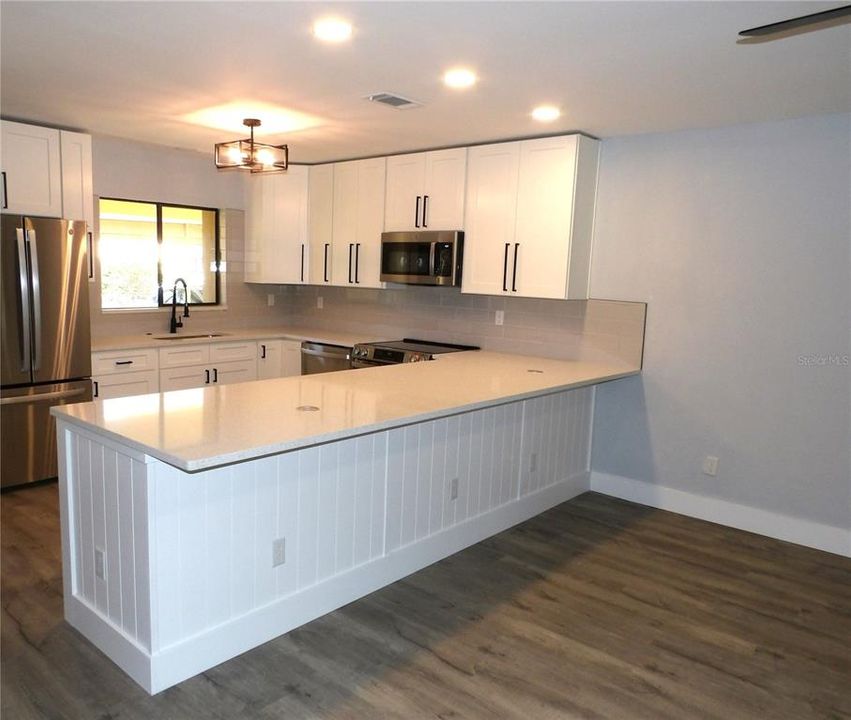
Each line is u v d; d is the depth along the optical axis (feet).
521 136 13.87
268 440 7.13
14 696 7.30
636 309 13.76
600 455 14.76
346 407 8.95
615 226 13.89
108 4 7.49
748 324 12.48
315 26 8.03
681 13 7.33
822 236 11.56
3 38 8.68
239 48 8.88
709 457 13.17
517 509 12.80
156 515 7.22
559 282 13.65
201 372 17.25
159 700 7.32
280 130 13.88
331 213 17.87
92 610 8.25
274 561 8.52
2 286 13.07
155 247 18.04
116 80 10.51
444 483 11.07
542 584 10.40
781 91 10.09
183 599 7.59
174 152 17.51
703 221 12.82
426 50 8.75
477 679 7.90
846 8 6.17
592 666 8.26
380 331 18.70
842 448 11.67
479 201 14.73
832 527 11.87
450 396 9.95
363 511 9.66
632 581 10.61
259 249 19.17
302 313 20.86
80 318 14.26
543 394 11.03
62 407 8.45
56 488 13.84
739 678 8.13
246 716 7.11
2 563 10.39
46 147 13.61
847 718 7.46
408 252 15.93
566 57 8.86
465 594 9.99
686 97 10.57
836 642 9.02
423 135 13.99
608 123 12.44
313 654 8.30
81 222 14.01
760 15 7.35
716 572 11.02
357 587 9.70
